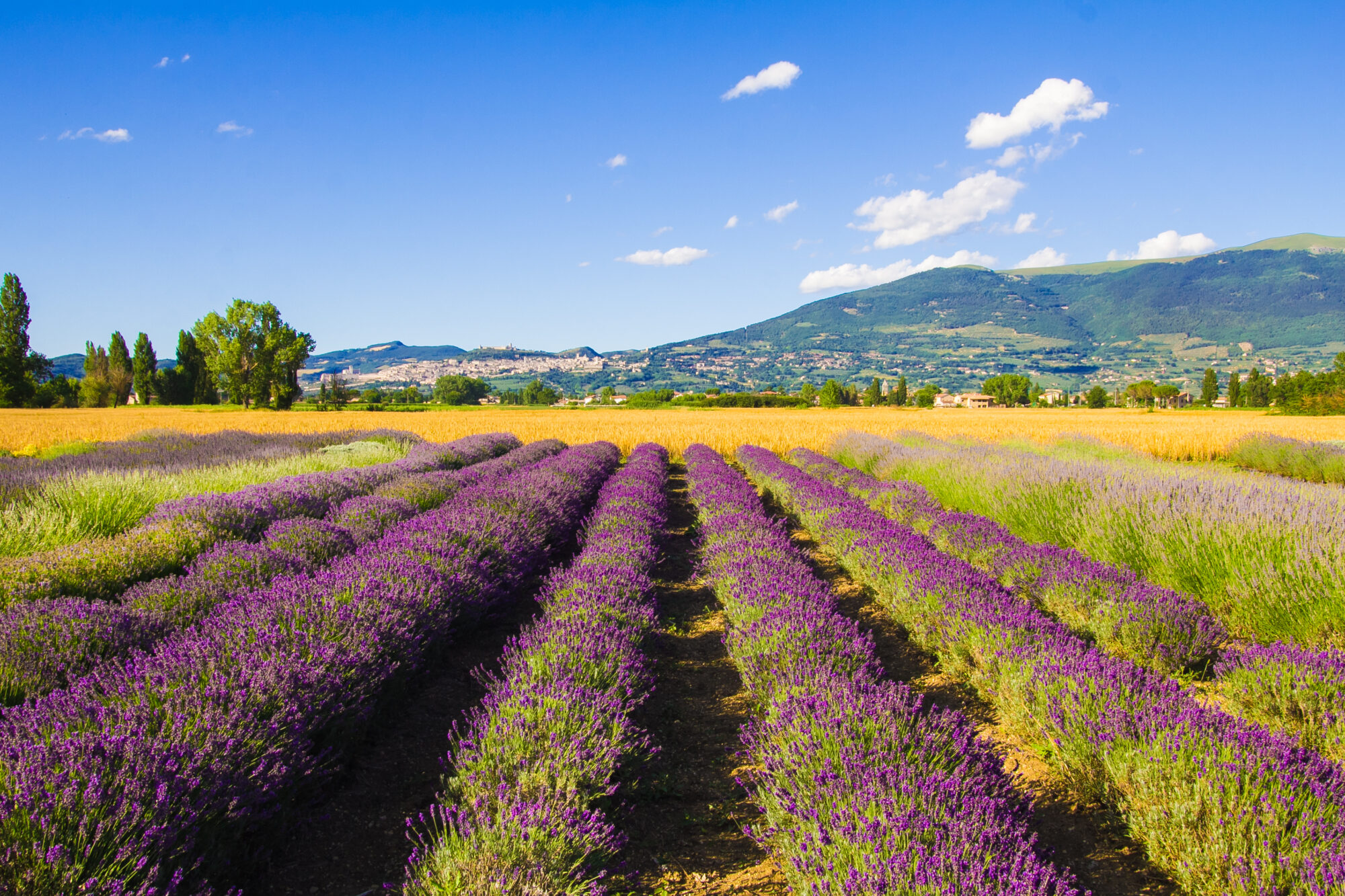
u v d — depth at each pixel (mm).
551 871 2365
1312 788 2754
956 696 4789
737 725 4426
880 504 11727
